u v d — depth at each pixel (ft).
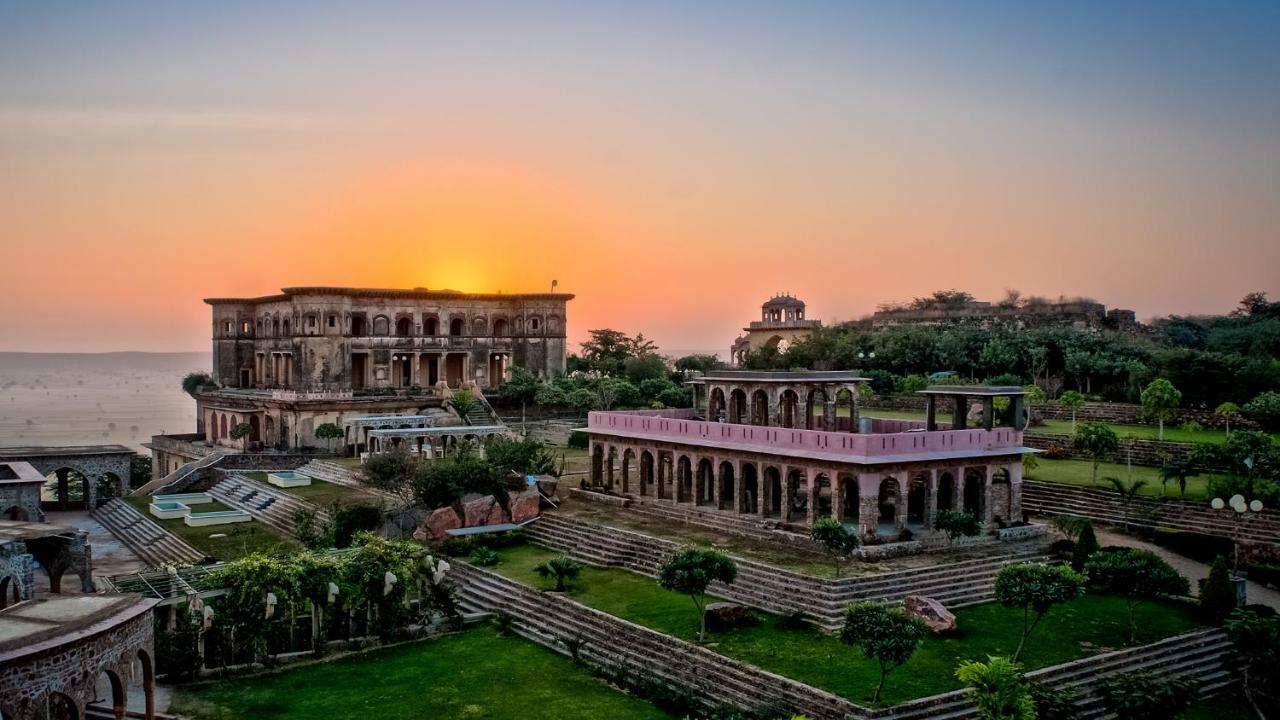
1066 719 117.19
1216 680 142.82
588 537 205.57
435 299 362.94
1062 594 134.00
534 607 172.96
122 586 165.17
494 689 143.43
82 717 105.50
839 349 416.67
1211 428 279.69
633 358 422.82
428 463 230.68
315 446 322.75
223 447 347.77
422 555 170.71
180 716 133.80
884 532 187.01
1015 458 196.75
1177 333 462.60
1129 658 141.90
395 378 369.30
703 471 217.15
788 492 196.03
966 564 172.96
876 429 231.09
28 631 104.12
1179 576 152.66
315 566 158.92
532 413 359.25
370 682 146.92
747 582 168.35
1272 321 411.13
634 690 141.18
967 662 123.85
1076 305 483.10
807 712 125.70
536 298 376.48
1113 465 251.39
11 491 237.04
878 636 124.98
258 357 388.37
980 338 407.85
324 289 334.65
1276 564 178.09
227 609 152.66
